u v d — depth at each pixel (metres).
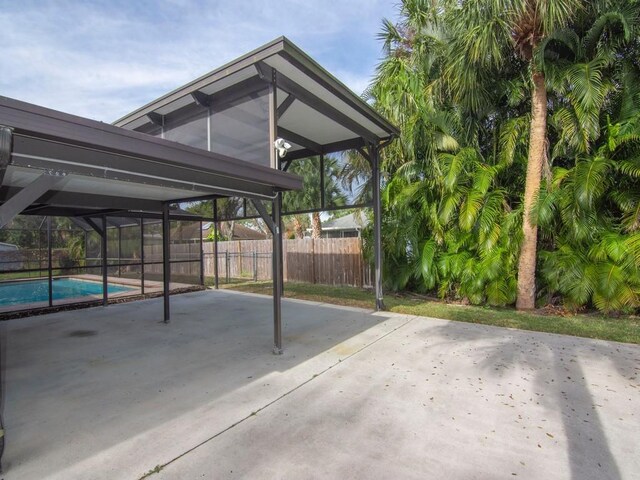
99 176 2.98
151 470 2.47
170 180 3.46
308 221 22.62
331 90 5.75
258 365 4.45
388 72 8.53
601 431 2.90
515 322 6.19
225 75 5.16
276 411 3.28
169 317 7.10
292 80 5.44
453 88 7.43
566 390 3.63
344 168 9.28
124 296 9.46
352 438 2.83
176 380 4.03
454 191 7.38
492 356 4.62
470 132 7.95
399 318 6.76
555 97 7.27
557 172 6.79
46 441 2.83
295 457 2.60
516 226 7.15
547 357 4.55
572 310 6.71
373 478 2.37
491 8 6.30
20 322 6.89
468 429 2.94
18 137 2.43
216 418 3.17
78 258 10.46
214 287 11.66
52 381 4.03
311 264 12.45
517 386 3.74
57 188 4.64
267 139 5.09
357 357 4.68
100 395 3.66
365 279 11.02
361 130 7.19
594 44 6.58
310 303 8.53
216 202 10.92
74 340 5.65
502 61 7.04
